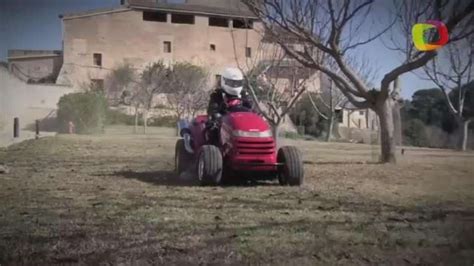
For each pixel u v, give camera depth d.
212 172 6.88
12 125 16.97
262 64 17.38
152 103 24.22
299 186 7.10
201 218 4.84
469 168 10.13
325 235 4.27
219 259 3.61
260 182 7.50
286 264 3.55
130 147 14.58
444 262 3.72
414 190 7.04
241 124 6.97
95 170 8.95
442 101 18.47
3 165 9.34
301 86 17.67
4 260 3.57
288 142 22.09
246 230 4.38
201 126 7.61
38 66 19.66
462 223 4.82
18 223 4.59
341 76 12.62
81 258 3.62
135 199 5.87
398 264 3.64
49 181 7.34
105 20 20.02
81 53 19.83
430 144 18.88
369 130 29.48
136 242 3.99
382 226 4.68
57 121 20.64
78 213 5.03
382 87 11.19
